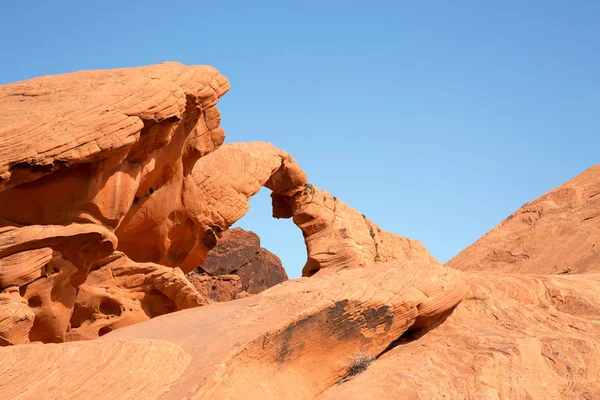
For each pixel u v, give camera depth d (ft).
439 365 57.82
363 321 58.23
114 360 49.78
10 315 59.06
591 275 77.20
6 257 62.75
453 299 63.57
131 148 72.43
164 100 72.38
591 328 64.69
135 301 80.18
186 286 81.82
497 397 55.21
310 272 112.27
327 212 114.21
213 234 90.48
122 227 81.66
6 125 63.82
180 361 51.39
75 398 45.85
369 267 67.00
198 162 97.14
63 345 51.72
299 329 55.11
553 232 100.37
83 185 68.18
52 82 74.02
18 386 46.44
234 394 49.80
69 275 67.46
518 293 68.74
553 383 57.57
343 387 55.21
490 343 60.13
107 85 71.77
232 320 57.62
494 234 107.76
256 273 157.48
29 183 66.54
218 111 83.30
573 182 113.29
